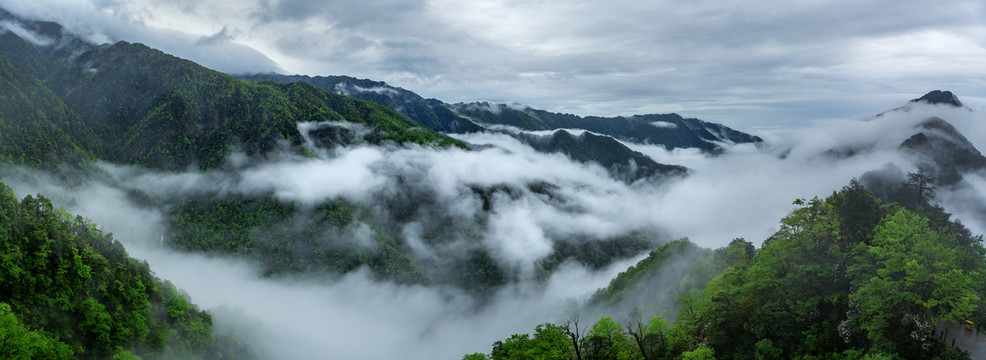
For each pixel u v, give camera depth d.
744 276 91.69
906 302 65.00
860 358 64.56
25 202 101.19
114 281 106.69
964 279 58.72
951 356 58.84
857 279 71.88
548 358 78.81
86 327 94.69
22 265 90.62
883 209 84.88
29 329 83.88
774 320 77.56
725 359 81.31
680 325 92.56
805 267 77.75
